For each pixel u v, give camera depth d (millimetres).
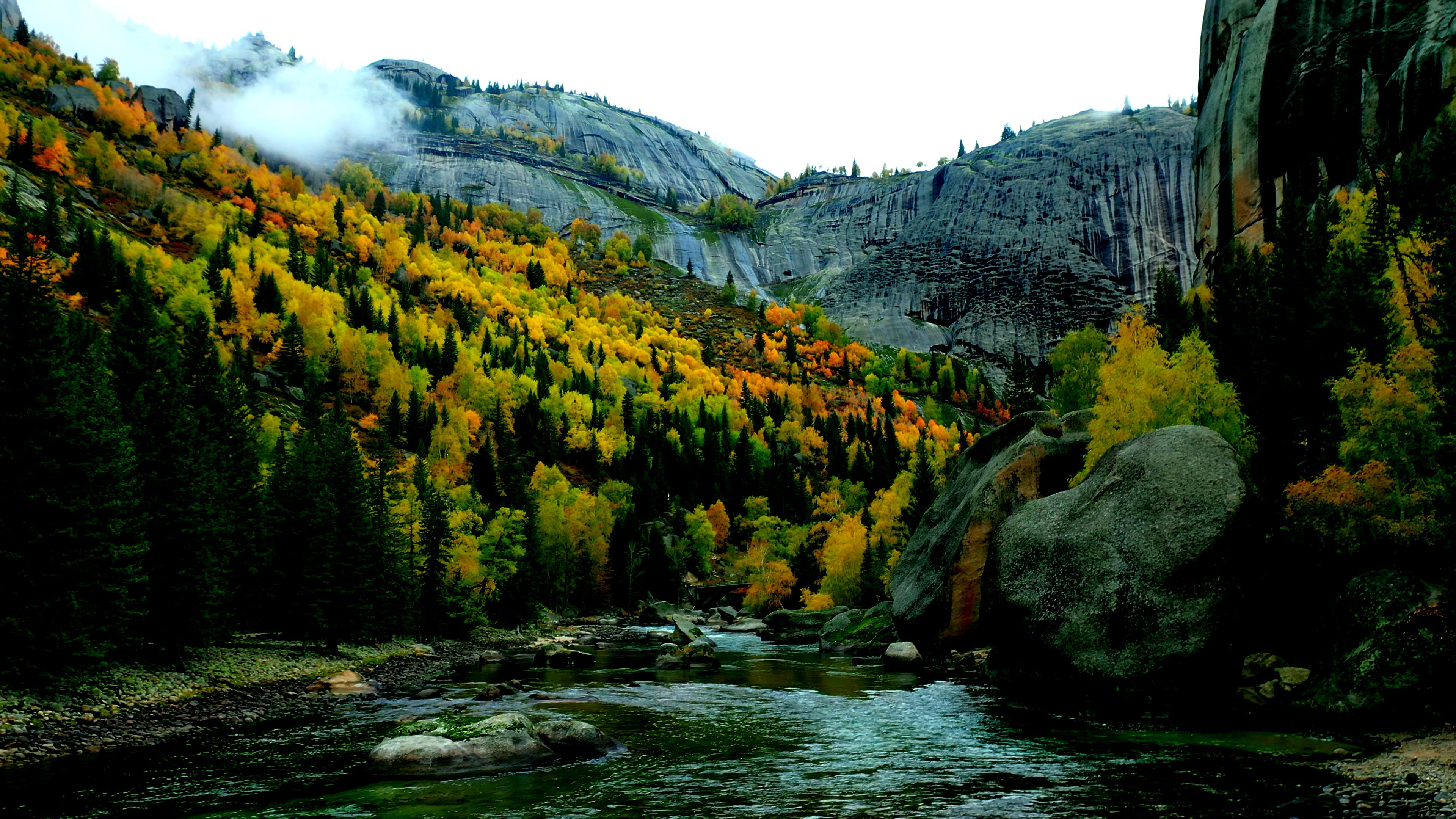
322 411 115062
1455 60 48219
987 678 35500
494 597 78188
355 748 23938
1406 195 36469
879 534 82875
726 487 163125
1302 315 33000
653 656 57906
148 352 57531
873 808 16703
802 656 56281
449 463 123438
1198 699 24797
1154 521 27359
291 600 48094
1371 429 25641
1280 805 15609
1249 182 63750
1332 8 60250
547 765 21391
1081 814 15664
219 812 16891
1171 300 70688
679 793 18250
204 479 39344
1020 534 32219
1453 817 14023
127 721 26953
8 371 28328
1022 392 140000
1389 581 23422
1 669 26344
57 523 28438
